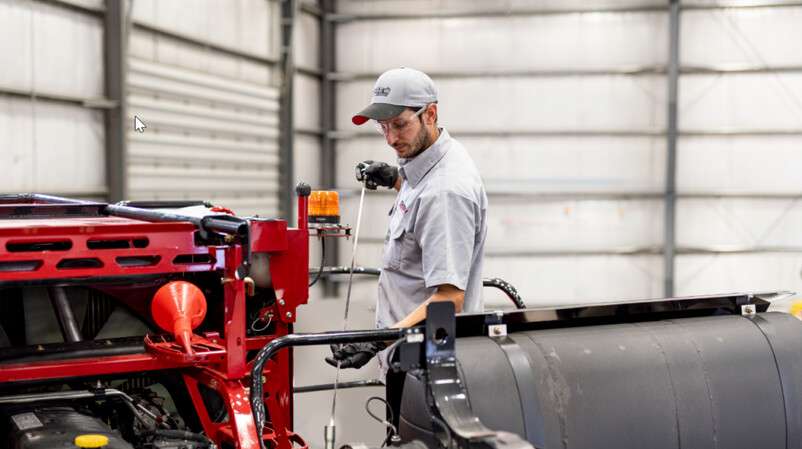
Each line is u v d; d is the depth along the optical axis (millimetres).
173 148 7289
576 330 1766
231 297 1925
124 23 6434
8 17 5613
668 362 1757
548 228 9734
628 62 9555
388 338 1551
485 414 1527
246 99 8297
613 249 9641
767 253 9547
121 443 1743
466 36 9695
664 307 1909
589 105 9609
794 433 1844
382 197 9703
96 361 1938
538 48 9625
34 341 2172
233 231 1876
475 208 2053
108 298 2254
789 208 9484
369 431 3619
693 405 1737
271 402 2123
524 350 1648
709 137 9508
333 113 9898
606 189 9648
